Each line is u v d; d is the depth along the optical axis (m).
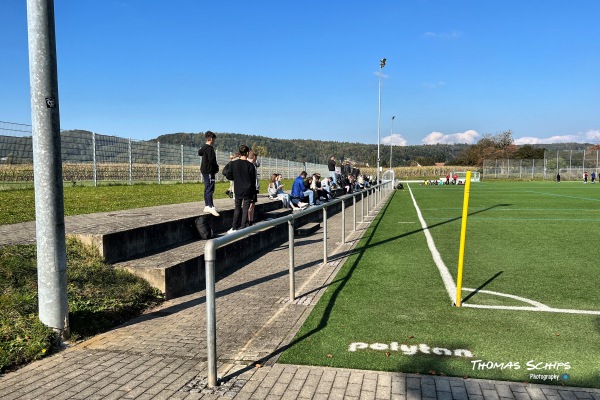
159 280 5.89
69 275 5.37
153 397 3.19
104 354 4.01
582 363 3.67
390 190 38.16
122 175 21.50
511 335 4.32
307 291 6.14
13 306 4.38
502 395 3.16
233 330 4.62
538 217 15.73
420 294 5.86
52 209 4.19
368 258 8.45
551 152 72.69
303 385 3.34
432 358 3.79
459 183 59.22
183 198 14.77
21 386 3.38
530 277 6.80
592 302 5.46
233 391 3.27
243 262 8.45
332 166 26.02
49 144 4.16
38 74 4.10
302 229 12.16
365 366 3.64
